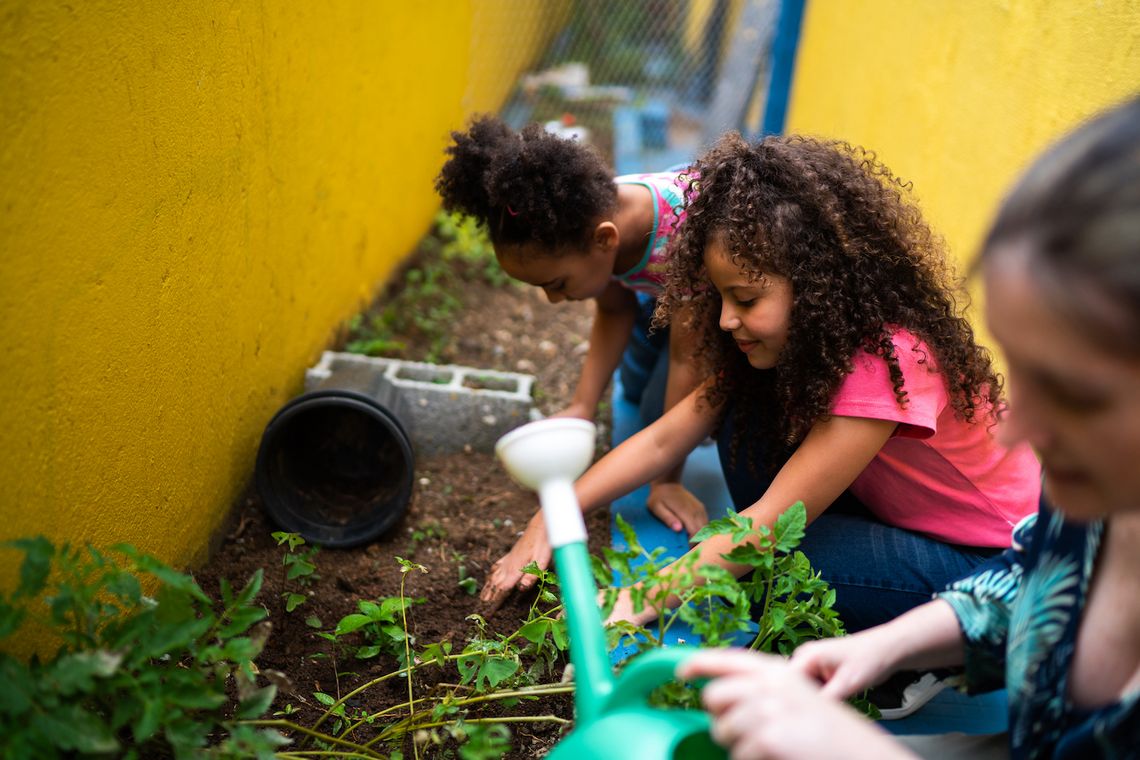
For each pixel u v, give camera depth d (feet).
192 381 6.42
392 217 11.63
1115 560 3.55
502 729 4.64
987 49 9.02
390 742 5.41
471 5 15.03
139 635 4.23
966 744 4.39
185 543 6.52
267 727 5.28
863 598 6.05
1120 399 2.76
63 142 4.72
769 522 5.65
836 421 5.65
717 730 2.95
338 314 9.81
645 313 8.86
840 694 4.07
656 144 18.83
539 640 5.41
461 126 15.02
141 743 4.69
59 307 4.80
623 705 3.49
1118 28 6.75
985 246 2.93
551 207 6.89
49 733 3.80
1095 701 3.58
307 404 7.18
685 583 4.71
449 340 10.86
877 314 5.61
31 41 4.40
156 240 5.76
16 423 4.52
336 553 7.18
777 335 5.66
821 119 14.88
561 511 3.75
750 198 5.53
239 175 6.93
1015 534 4.33
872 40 12.60
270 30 7.33
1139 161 2.67
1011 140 8.31
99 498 5.35
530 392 8.79
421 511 7.73
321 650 6.20
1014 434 3.03
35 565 4.11
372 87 10.27
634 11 20.98
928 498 6.11
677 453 6.86
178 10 5.78
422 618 6.54
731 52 20.48
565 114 18.35
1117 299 2.61
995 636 4.26
